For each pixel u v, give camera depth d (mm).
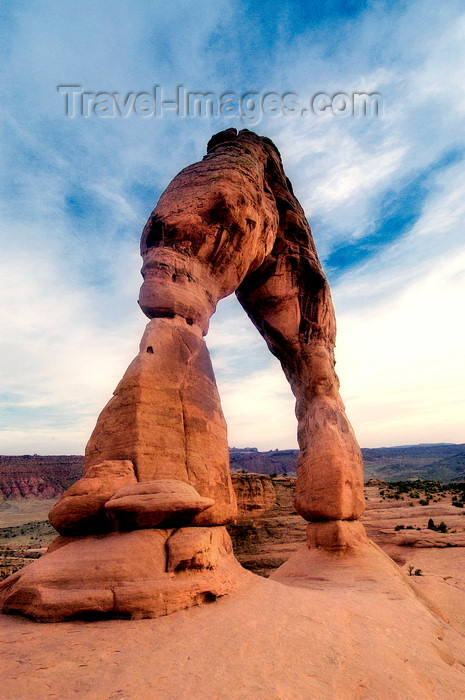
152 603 6129
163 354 9492
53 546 7680
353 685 4633
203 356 10430
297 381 17047
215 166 12273
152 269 10445
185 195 11438
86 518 7602
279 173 17188
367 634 6586
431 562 25625
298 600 7668
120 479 7801
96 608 5914
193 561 7145
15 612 6352
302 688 4297
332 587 11328
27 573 6566
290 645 5332
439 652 7125
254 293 17234
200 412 9609
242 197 11750
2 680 4047
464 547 28000
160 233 10977
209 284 11367
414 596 11898
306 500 14680
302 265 17141
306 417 16094
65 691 3881
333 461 14406
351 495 14570
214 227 11234
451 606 15891
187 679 4234
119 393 8922
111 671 4316
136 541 6816
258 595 7715
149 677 4219
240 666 4590
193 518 7750
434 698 5066
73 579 6258
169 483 7578
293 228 17266
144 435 8359
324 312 17281
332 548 13703
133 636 5289
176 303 10172
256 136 16906
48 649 4836
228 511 9398
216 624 5828
